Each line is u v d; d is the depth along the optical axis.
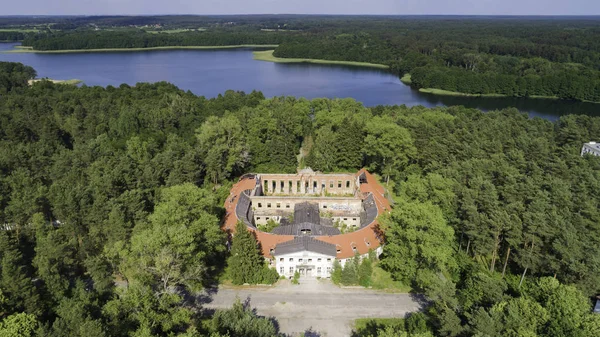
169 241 75.25
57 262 83.94
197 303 85.50
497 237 91.06
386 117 163.12
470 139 143.50
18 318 62.12
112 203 94.94
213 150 137.25
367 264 94.44
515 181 104.06
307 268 94.38
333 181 136.75
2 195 101.94
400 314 83.44
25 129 164.38
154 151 142.25
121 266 79.88
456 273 94.25
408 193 109.12
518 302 67.69
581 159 128.00
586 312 67.25
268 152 153.00
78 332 61.00
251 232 101.06
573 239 80.31
